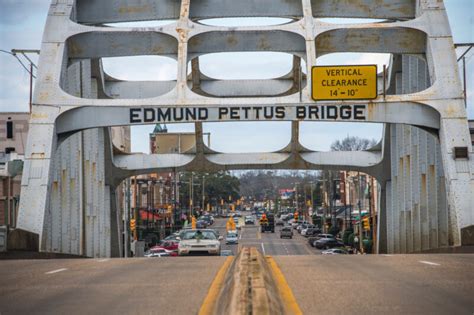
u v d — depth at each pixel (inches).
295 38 2310.5
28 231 1904.5
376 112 2100.1
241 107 2086.6
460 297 890.7
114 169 3176.7
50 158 2015.3
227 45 2326.5
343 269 1229.1
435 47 2155.5
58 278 1163.3
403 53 2279.8
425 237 2400.3
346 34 2274.9
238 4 2368.4
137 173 3201.3
